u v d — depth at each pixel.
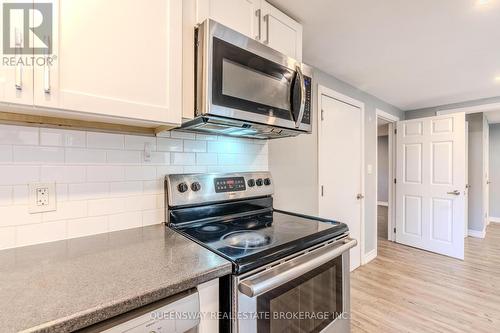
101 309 0.57
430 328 1.83
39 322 0.51
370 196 3.28
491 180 5.39
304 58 2.21
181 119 1.05
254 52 1.19
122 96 0.88
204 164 1.51
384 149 7.39
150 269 0.76
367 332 1.80
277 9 1.48
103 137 1.15
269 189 1.71
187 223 1.33
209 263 0.81
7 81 0.68
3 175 0.93
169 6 0.99
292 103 1.35
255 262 0.87
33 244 0.98
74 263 0.81
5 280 0.69
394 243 3.89
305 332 1.09
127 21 0.89
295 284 1.04
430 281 2.59
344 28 1.73
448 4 1.46
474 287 2.45
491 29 1.73
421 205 3.60
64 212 1.05
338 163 2.70
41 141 1.00
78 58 0.79
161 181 1.32
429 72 2.53
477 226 4.25
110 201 1.17
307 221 1.46
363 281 2.60
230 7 1.24
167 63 0.99
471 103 3.63
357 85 2.93
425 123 3.58
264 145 1.87
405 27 1.71
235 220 1.48
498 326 1.85
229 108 1.09
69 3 0.78
